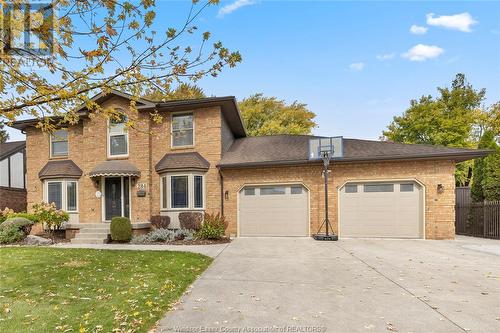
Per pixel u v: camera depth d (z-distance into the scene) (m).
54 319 4.18
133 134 14.33
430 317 4.38
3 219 13.81
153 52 4.11
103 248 10.46
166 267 7.20
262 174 13.78
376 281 6.19
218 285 5.95
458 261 8.07
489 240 12.12
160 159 14.40
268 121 28.56
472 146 24.91
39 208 13.55
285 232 13.48
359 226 12.88
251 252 9.51
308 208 13.34
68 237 14.06
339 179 13.14
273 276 6.61
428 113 25.59
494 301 5.03
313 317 4.38
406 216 12.52
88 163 14.69
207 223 12.16
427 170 12.38
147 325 4.05
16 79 3.94
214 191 13.84
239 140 17.59
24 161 19.73
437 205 12.25
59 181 15.05
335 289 5.68
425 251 9.56
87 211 14.59
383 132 30.38
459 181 26.00
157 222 13.44
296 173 13.52
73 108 4.57
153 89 4.49
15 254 8.95
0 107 4.07
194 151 14.21
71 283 5.89
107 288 5.59
